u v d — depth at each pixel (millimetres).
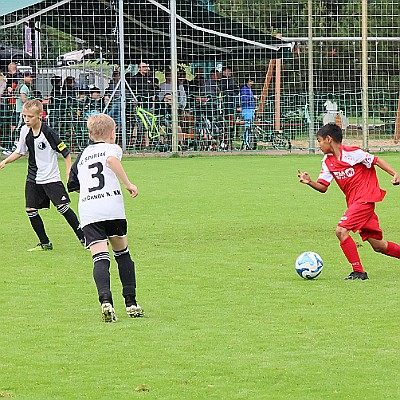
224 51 60562
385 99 61469
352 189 20172
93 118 17312
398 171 44875
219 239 25281
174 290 18703
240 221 28703
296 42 61688
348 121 63375
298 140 59438
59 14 57188
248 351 13992
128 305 16391
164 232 26609
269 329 15344
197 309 16984
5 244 25047
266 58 60344
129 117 56188
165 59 58500
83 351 14117
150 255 22875
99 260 16375
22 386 12438
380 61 70312
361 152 20094
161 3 57125
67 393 12109
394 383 12375
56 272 20953
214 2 69688
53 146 23953
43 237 24031
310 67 57406
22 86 54406
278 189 37375
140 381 12578
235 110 57688
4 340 14828
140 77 56781
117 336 15000
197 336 14938
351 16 65812
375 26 68125
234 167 48094
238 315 16438
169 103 56875
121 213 16609
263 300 17672
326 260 22062
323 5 70188
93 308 17203
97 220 16453
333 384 12352
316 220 28781
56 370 13141
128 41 59375
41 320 16219
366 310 16703
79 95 55750
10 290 18922
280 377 12672
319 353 13836
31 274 20719
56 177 24219
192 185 39281
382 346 14203
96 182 16672
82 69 59312
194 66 60844
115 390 12203
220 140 57719
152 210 31500
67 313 16781
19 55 59781
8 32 61656
